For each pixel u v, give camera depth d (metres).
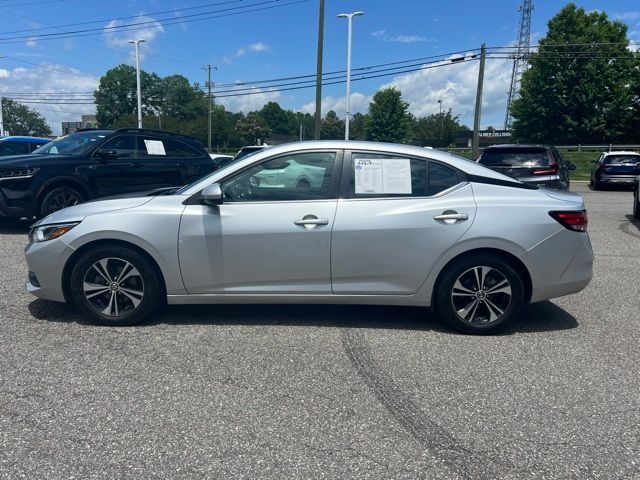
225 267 4.34
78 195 8.62
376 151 4.46
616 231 10.44
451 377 3.63
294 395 3.34
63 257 4.37
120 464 2.62
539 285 4.39
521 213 4.32
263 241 4.29
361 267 4.32
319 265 4.32
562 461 2.69
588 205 15.56
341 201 4.34
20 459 2.64
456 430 2.96
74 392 3.33
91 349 4.01
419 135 87.81
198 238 4.30
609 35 49.78
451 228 4.27
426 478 2.54
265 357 3.91
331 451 2.75
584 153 41.69
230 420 3.04
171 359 3.85
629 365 3.86
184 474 2.54
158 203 4.42
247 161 4.44
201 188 4.41
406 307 5.14
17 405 3.16
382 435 2.91
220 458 2.68
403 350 4.09
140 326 4.50
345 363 3.83
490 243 4.28
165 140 9.84
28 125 102.94
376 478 2.53
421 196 4.37
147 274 4.39
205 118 83.62
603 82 48.97
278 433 2.91
